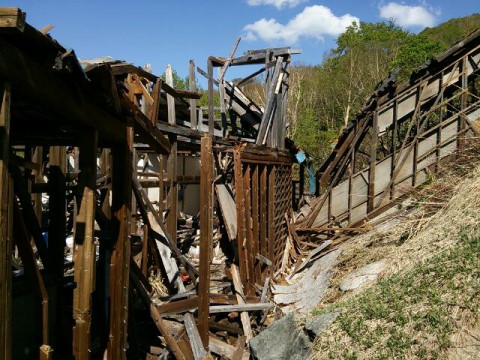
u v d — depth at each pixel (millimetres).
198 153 12141
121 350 4199
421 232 6172
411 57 23297
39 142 4305
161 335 5801
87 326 3512
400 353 3656
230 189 9695
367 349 3928
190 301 6430
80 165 3496
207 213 5840
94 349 4738
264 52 10648
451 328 3590
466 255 4375
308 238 10406
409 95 9633
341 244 8930
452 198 6250
